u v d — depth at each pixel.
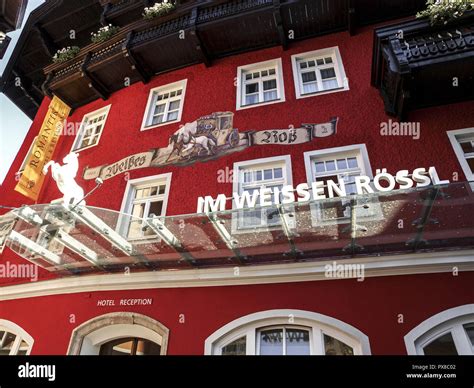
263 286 6.29
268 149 8.14
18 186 9.61
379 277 5.86
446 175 6.69
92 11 13.68
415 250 5.85
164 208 8.02
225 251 6.39
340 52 9.50
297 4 9.43
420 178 6.30
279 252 6.27
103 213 6.29
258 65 10.15
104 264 7.14
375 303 5.64
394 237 5.80
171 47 10.64
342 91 8.62
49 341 6.93
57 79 11.91
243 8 9.80
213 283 6.55
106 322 6.73
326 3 9.40
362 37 9.59
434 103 7.53
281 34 9.85
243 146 8.41
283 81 9.40
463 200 5.04
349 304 5.74
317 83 9.30
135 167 9.20
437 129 7.28
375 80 8.20
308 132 8.12
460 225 5.47
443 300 5.43
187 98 10.16
